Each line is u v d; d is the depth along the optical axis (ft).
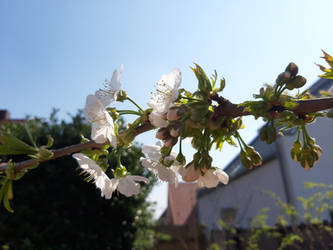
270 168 20.98
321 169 15.93
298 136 3.92
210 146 3.49
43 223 19.35
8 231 18.26
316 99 3.21
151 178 20.83
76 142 20.77
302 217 16.97
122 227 21.27
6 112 41.88
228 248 23.50
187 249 31.35
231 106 3.23
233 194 25.79
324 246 14.87
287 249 17.47
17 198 19.15
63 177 20.24
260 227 19.98
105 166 3.91
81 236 19.40
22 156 17.75
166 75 3.52
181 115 3.13
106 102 3.84
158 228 32.12
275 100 3.18
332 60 3.55
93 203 20.62
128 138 3.52
